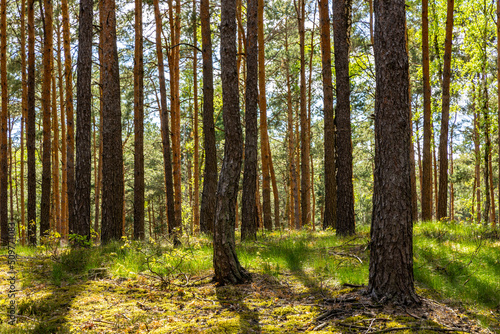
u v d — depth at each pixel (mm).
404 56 5566
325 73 13273
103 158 11078
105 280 6434
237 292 5891
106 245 9523
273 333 4457
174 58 17281
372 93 21609
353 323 4699
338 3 11617
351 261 7484
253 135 11102
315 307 5297
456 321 4953
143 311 5109
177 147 17609
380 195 5535
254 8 11266
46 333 4320
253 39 11211
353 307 5234
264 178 14695
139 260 7539
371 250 5652
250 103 11125
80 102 10000
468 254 7762
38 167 31875
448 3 13969
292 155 21203
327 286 6234
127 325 4590
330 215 13195
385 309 5117
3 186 14859
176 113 17547
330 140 13180
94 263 7242
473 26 17922
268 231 13734
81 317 4809
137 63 14461
